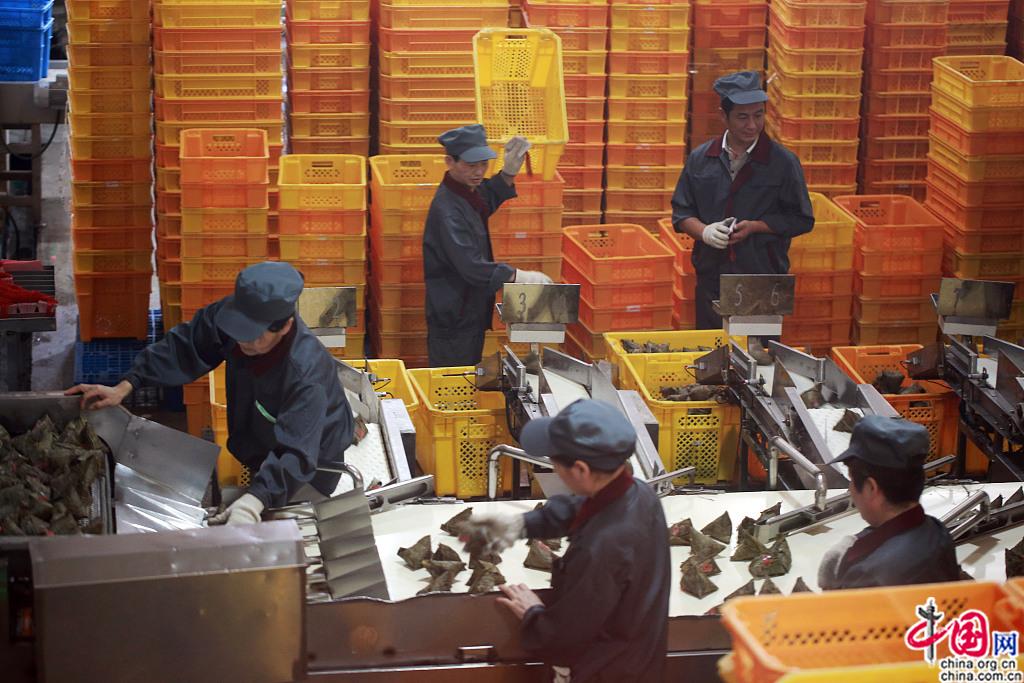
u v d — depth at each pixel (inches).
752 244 270.1
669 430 217.8
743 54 324.8
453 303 260.8
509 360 206.7
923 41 312.0
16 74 299.1
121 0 279.6
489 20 295.4
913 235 280.5
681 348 252.2
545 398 190.7
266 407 156.4
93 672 114.0
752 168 267.7
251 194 264.1
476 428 215.8
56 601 111.7
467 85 297.6
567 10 300.4
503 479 218.8
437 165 294.2
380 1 296.2
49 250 345.7
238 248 268.1
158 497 158.2
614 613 124.5
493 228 275.3
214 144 286.5
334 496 148.6
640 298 267.6
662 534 125.1
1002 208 284.8
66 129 412.5
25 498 142.6
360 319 273.9
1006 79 313.6
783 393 195.2
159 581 113.3
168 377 164.9
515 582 142.6
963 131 283.0
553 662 128.7
